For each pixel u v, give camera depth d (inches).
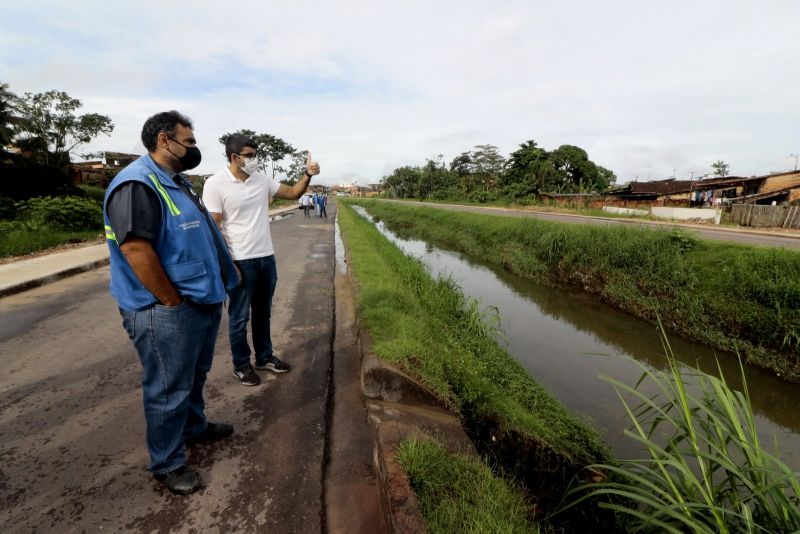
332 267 322.3
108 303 208.8
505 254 506.6
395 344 132.8
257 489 80.0
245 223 112.5
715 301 255.8
